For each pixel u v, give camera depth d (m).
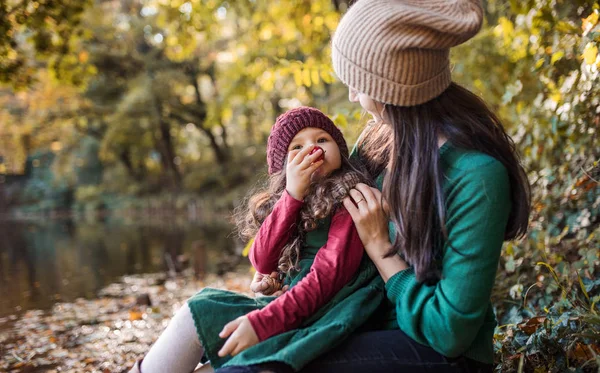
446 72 1.56
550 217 3.08
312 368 1.45
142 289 6.11
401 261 1.57
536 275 2.81
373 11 1.49
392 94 1.51
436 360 1.48
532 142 3.23
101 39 21.48
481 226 1.41
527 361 2.01
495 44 5.16
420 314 1.46
